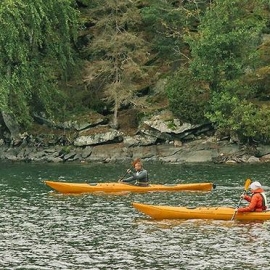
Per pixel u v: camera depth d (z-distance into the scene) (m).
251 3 86.06
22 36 74.88
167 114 80.06
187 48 87.25
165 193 52.84
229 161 75.25
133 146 79.25
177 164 74.50
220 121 76.06
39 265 32.62
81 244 36.31
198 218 42.50
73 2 85.56
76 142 79.88
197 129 78.75
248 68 80.31
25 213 44.41
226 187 55.69
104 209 45.84
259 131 75.50
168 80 81.19
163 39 85.31
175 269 32.03
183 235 38.28
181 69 81.12
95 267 32.31
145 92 84.88
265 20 82.56
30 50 77.88
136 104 81.19
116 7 81.75
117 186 53.47
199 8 88.31
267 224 41.12
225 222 41.59
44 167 71.94
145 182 54.12
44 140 80.50
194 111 77.88
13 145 80.81
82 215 43.75
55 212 44.78
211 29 79.12
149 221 41.88
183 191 53.72
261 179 60.38
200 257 33.84
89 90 85.12
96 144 79.75
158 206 42.59
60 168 70.81
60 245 36.09
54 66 80.75
